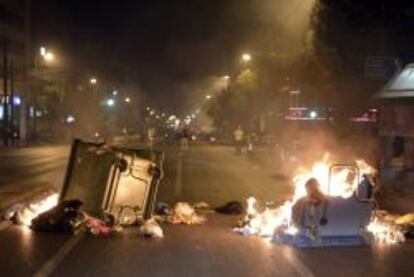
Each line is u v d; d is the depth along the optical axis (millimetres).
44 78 125062
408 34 32062
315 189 12953
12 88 88750
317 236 13031
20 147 75188
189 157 54531
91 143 15523
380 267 11094
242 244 13305
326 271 10719
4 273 10391
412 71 29734
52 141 98000
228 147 83375
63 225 14359
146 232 14000
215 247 12914
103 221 14906
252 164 44531
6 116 83438
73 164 15555
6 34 104812
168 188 26453
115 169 15125
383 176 28922
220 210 18312
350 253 12391
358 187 13219
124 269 10750
